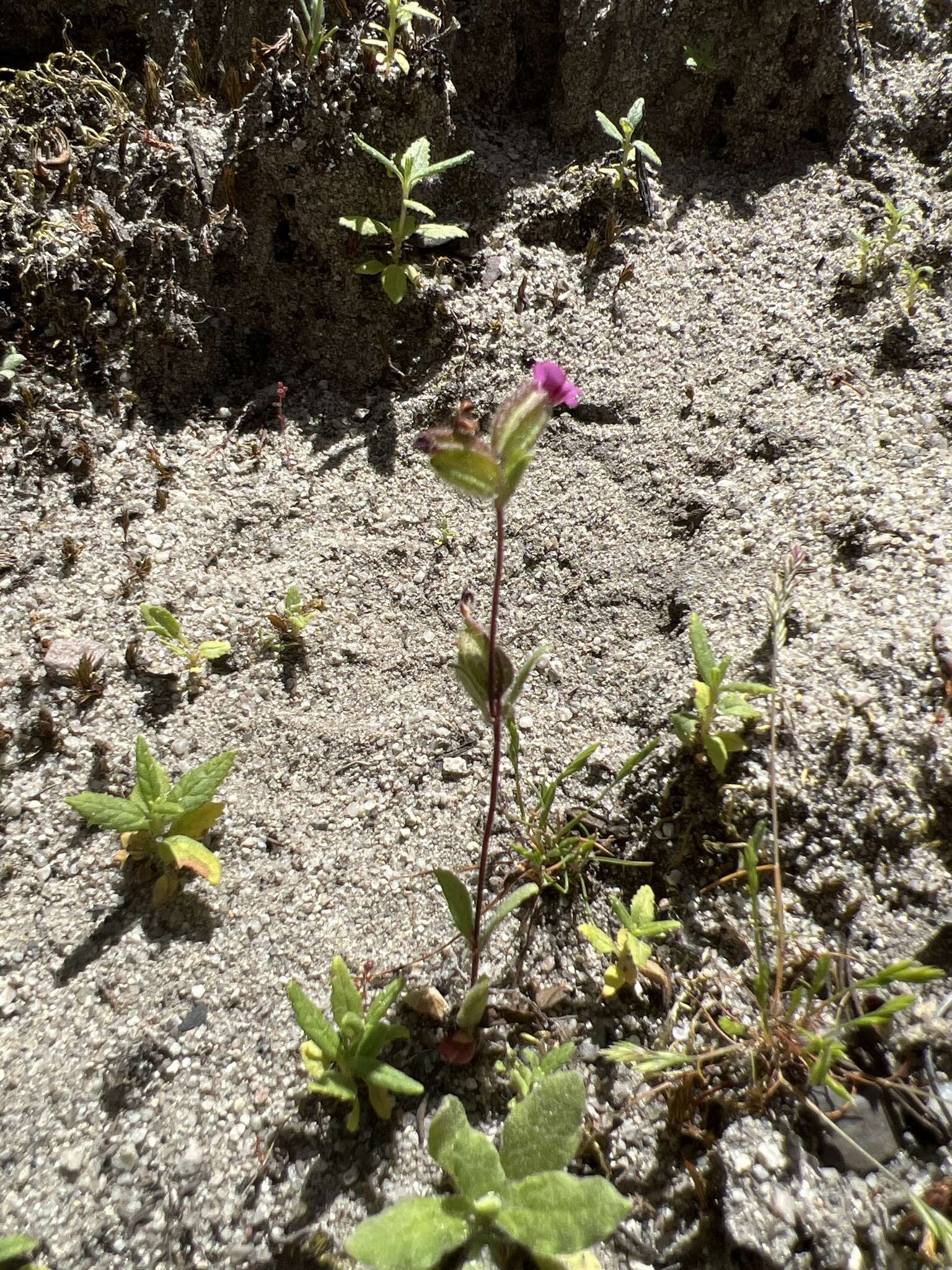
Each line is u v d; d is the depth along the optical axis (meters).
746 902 0.16
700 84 0.28
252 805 0.18
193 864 0.16
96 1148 0.14
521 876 0.17
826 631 0.18
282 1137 0.14
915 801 0.16
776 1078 0.14
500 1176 0.12
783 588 0.19
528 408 0.12
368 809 0.18
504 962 0.16
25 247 0.23
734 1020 0.15
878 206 0.27
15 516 0.22
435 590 0.22
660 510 0.22
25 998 0.15
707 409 0.23
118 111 0.24
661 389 0.24
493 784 0.14
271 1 0.26
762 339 0.24
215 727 0.19
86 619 0.20
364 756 0.19
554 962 0.16
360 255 0.25
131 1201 0.13
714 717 0.17
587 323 0.26
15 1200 0.13
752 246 0.27
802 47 0.27
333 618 0.21
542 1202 0.11
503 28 0.28
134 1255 0.13
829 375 0.23
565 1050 0.14
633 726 0.19
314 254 0.25
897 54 0.29
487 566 0.22
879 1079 0.14
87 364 0.23
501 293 0.26
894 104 0.28
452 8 0.28
